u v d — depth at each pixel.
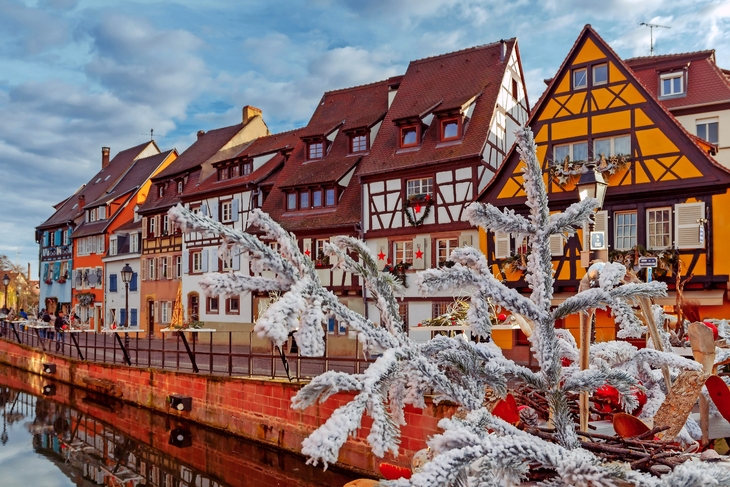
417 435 8.82
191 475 12.08
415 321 19.08
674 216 15.00
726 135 16.02
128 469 12.92
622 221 15.80
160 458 13.32
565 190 16.47
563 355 2.82
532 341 1.73
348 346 17.20
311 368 13.91
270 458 12.26
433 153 19.77
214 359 18.06
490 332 1.67
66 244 40.44
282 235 1.45
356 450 10.09
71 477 12.45
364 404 1.29
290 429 11.88
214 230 1.35
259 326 1.17
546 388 1.72
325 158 24.36
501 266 16.97
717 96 16.12
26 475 12.55
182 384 15.02
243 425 13.02
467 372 1.71
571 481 1.29
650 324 2.60
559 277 15.98
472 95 20.52
